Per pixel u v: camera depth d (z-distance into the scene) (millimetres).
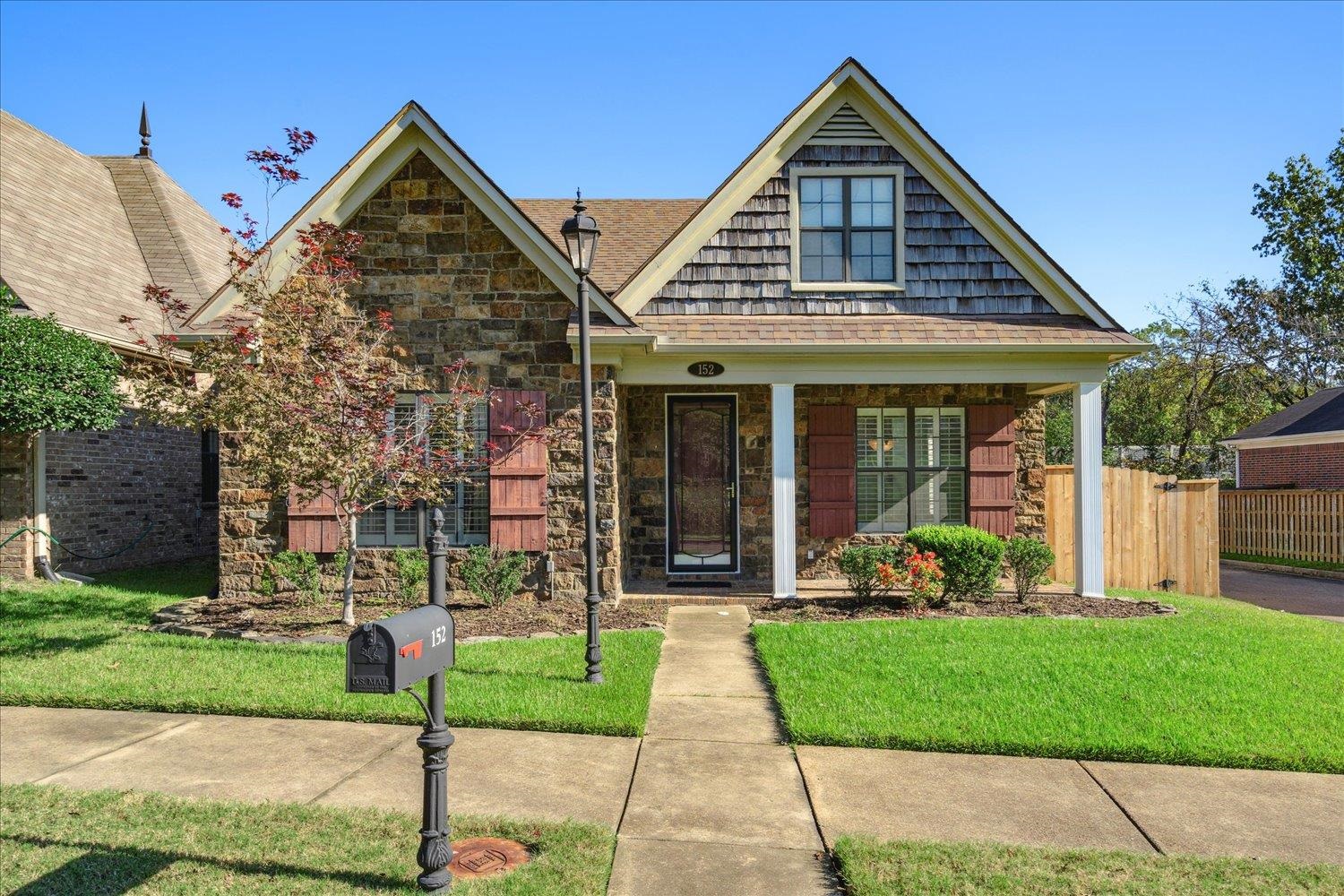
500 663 6930
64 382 10094
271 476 7762
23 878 3520
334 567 9773
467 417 9531
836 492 11609
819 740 5301
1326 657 7070
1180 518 12281
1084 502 10117
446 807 3520
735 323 10242
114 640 7777
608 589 9625
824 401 11672
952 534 9547
